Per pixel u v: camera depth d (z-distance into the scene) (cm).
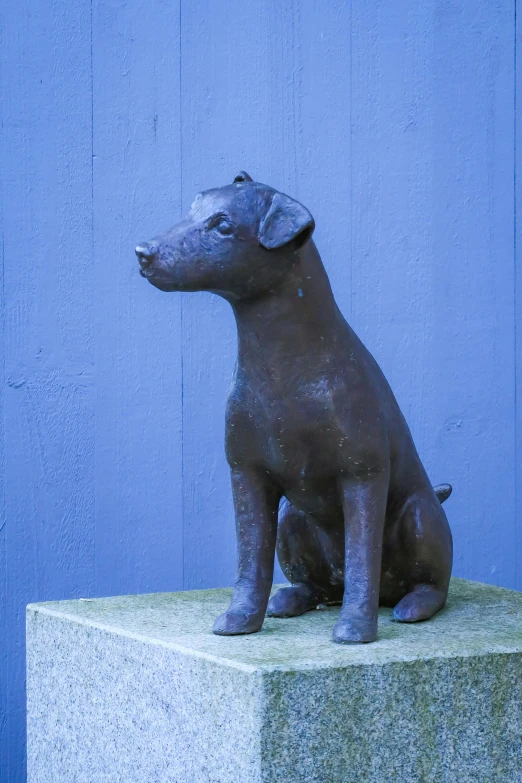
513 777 198
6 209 306
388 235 323
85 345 311
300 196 319
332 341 207
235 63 317
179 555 316
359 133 322
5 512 306
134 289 314
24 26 308
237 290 200
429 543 226
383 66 323
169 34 315
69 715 221
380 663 186
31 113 308
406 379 322
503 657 197
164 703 195
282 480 215
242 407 210
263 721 175
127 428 314
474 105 327
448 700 192
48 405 309
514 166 327
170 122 316
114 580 312
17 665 306
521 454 328
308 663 180
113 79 314
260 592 213
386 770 186
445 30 325
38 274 308
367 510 208
